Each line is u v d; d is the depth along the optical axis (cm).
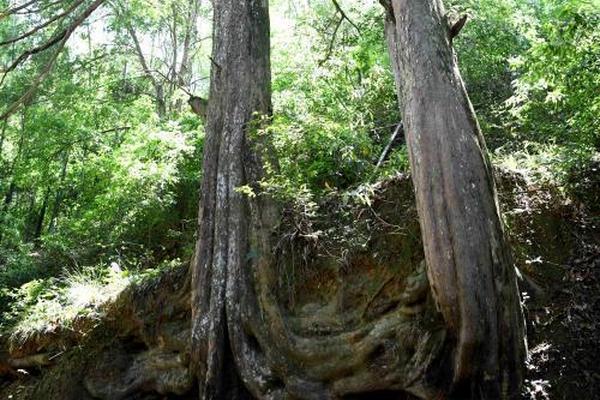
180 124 1305
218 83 731
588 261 564
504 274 479
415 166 505
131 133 1258
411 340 524
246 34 736
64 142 1375
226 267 638
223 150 692
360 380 541
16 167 1495
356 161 759
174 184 1152
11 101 1340
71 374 780
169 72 1755
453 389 491
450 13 598
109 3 1568
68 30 865
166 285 746
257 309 612
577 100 677
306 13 1193
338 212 648
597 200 599
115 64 1594
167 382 680
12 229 1425
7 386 873
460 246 471
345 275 609
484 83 1035
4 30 1515
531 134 797
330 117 787
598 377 503
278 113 766
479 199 482
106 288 826
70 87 1312
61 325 820
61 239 1188
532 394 485
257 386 581
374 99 985
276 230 649
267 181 668
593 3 672
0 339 890
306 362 570
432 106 504
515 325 481
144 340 738
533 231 587
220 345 614
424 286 536
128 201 1114
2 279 1178
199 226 680
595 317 534
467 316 465
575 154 634
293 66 1051
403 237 583
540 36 972
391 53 568
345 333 562
